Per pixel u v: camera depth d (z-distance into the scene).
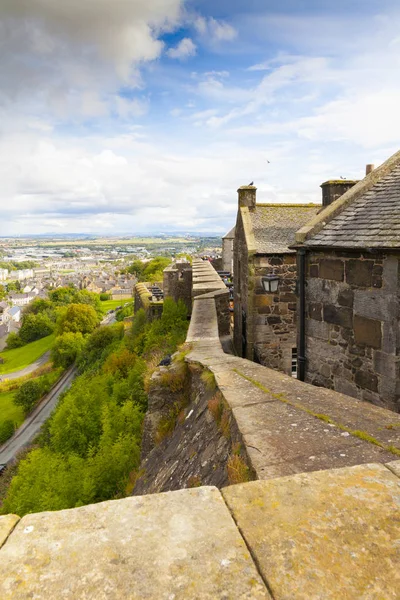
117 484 10.27
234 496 1.96
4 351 81.88
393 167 7.59
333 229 6.74
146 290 32.41
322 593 1.38
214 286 14.95
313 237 6.93
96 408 15.70
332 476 2.14
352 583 1.43
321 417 3.82
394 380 5.48
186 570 1.47
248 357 11.59
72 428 15.21
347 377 6.33
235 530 1.70
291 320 11.59
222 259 32.25
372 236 5.70
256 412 4.02
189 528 1.70
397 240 5.18
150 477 6.07
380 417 3.81
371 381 5.86
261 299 11.41
